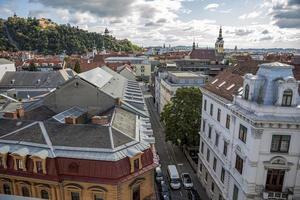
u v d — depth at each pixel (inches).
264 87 1180.5
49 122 1326.3
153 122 3432.6
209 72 4429.1
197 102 2207.2
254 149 1142.3
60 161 1089.4
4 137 1220.5
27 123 1343.5
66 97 1658.5
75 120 1352.1
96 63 5251.0
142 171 1138.7
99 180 1056.2
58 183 1081.4
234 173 1334.9
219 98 1530.5
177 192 1745.8
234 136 1337.4
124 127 1332.4
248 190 1184.2
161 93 3597.4
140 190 1176.2
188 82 2901.1
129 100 1897.1
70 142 1155.3
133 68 6338.6
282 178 1176.2
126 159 1099.9
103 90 1708.9
